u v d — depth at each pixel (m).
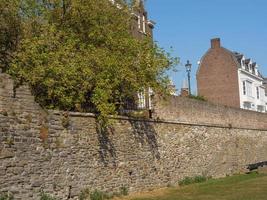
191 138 31.36
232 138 38.25
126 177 23.28
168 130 28.38
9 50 22.39
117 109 24.31
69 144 19.70
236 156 38.59
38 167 18.03
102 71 21.80
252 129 42.66
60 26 23.34
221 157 35.81
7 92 17.12
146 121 26.00
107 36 23.59
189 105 31.72
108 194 21.61
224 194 22.80
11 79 17.36
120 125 23.36
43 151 18.36
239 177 32.34
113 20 24.67
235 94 68.12
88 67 21.48
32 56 20.48
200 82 69.69
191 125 31.56
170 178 27.70
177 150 29.22
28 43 20.92
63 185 19.11
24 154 17.48
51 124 18.91
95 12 23.77
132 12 26.23
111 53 23.12
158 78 24.94
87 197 20.27
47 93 20.77
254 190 24.05
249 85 72.81
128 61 23.12
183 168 29.66
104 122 21.73
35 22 22.73
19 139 17.36
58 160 19.02
